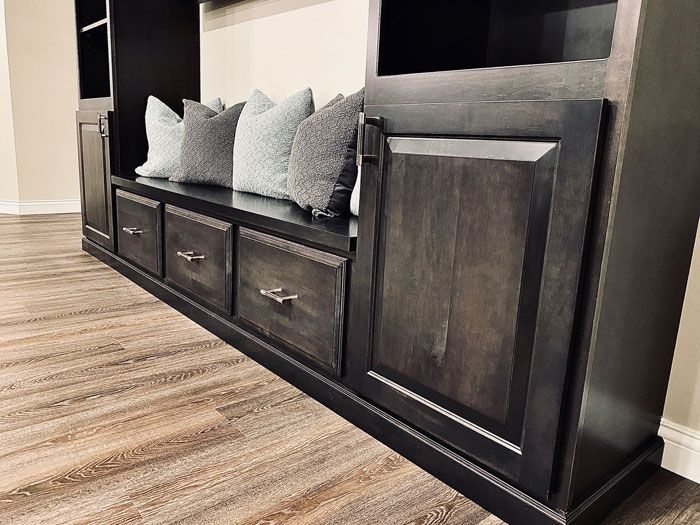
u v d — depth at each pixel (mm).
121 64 2486
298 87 2135
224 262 1706
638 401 1036
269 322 1539
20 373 1470
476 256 959
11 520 921
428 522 967
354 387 1271
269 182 1890
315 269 1335
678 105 879
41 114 3852
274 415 1318
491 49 1386
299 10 2074
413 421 1120
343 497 1024
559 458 896
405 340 1115
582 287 837
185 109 2277
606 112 779
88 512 950
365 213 1168
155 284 2188
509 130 885
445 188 996
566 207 825
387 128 1097
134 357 1614
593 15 1186
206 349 1701
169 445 1169
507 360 935
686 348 1110
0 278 2340
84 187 2816
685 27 840
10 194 3893
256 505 990
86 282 2348
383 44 1121
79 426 1226
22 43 3691
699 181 1005
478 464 1021
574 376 866
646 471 1109
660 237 940
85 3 2746
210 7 2594
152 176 2426
